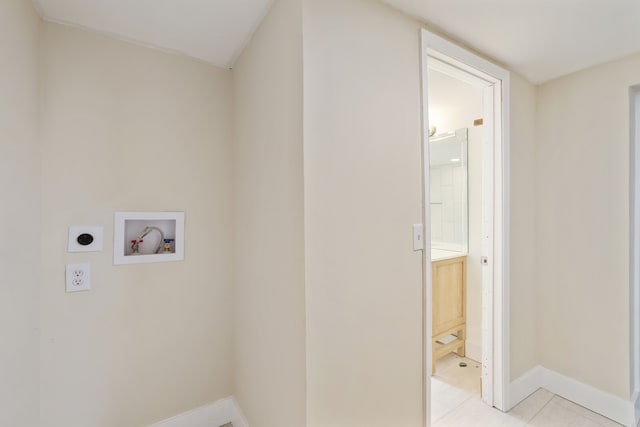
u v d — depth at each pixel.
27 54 1.14
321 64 1.06
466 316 2.52
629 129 1.68
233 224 1.76
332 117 1.09
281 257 1.18
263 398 1.35
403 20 1.31
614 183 1.73
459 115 2.56
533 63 1.77
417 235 1.35
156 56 1.56
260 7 1.25
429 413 1.38
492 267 1.84
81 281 1.36
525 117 1.98
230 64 1.74
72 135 1.35
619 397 1.71
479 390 2.04
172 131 1.60
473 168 2.47
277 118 1.20
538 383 2.05
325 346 1.07
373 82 1.21
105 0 1.19
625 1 1.22
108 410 1.43
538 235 2.07
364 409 1.17
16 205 1.05
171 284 1.59
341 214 1.11
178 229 1.61
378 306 1.22
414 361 1.34
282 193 1.16
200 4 1.22
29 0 1.16
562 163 1.95
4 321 0.96
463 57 1.54
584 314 1.86
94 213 1.40
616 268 1.73
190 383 1.64
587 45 1.57
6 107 0.97
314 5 1.05
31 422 1.19
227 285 1.76
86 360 1.38
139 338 1.51
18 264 1.07
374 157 1.21
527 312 2.00
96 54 1.41
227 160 1.77
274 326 1.24
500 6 1.26
